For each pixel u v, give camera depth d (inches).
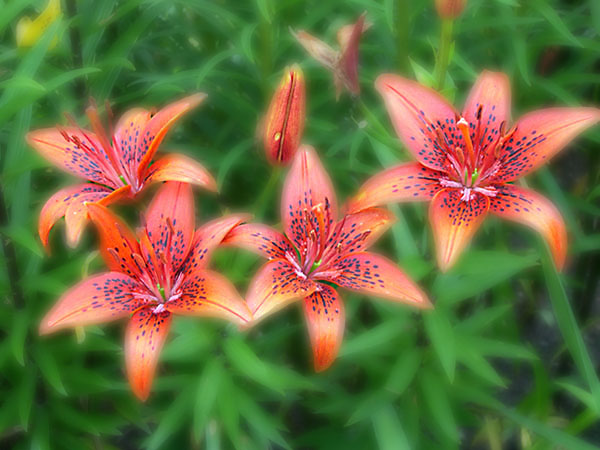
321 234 19.9
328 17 30.1
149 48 31.4
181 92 29.1
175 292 19.8
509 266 21.4
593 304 39.8
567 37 26.7
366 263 20.1
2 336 27.0
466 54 30.4
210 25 30.3
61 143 22.1
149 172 21.0
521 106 30.5
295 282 19.6
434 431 26.4
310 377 26.6
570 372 34.6
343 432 27.9
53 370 24.1
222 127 31.4
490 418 30.3
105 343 24.9
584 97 33.6
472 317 24.4
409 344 24.0
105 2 27.4
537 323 37.7
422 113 20.4
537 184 31.2
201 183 20.4
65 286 23.2
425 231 23.4
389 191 19.7
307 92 30.3
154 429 30.8
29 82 20.7
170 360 24.0
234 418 22.5
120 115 30.0
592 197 31.0
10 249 23.2
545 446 27.3
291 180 20.6
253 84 29.8
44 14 24.0
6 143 26.8
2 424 24.9
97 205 19.6
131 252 19.9
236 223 20.2
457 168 20.0
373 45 29.2
